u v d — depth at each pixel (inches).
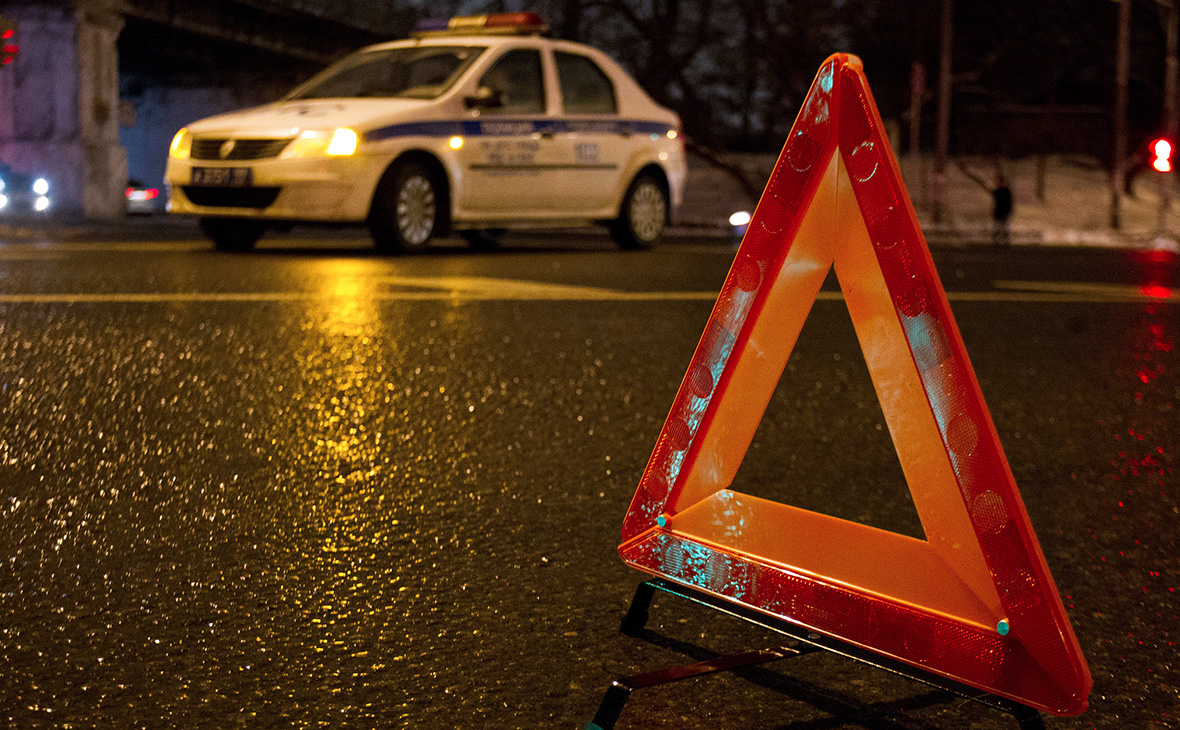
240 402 173.8
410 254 441.1
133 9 1045.8
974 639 68.1
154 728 72.5
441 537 112.0
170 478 131.9
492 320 266.4
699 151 1364.4
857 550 74.7
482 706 75.9
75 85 1016.9
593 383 195.6
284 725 73.1
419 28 512.7
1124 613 96.3
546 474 137.1
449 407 174.2
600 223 515.8
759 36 1390.3
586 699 77.1
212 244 499.2
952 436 68.7
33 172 1016.2
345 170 417.7
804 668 82.1
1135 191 1390.3
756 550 80.0
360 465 139.4
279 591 96.7
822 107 75.8
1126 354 245.9
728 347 81.6
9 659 82.5
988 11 1616.6
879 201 72.1
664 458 85.4
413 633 88.0
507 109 464.1
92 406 169.3
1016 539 66.2
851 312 75.1
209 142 428.1
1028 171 1433.3
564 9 1343.5
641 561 87.0
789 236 78.4
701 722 73.7
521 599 95.4
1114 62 1566.2
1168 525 122.9
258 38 1205.7
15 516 116.8
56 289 307.4
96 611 91.8
